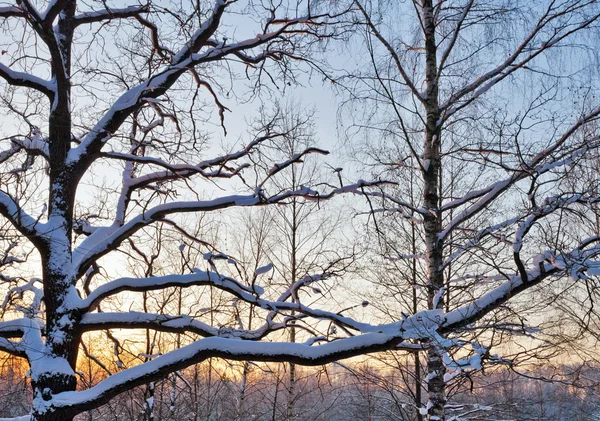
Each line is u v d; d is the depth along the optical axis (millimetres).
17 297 8234
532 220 6309
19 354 7242
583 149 7164
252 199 7812
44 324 7832
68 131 7859
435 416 8211
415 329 6469
